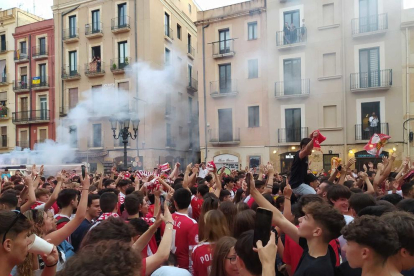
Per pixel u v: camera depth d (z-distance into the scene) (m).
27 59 29.23
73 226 2.97
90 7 26.77
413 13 18.91
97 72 26.06
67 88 27.59
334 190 3.89
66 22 27.80
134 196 4.14
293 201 4.93
